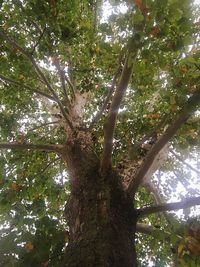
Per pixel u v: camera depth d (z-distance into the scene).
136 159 4.29
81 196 3.34
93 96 6.43
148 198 6.76
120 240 2.79
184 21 2.59
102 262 2.54
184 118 2.89
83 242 2.75
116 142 5.47
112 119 3.06
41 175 5.95
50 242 2.88
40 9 3.82
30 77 5.71
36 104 6.95
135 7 2.53
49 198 6.31
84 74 5.66
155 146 3.04
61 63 5.77
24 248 2.79
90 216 3.02
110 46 3.07
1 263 2.72
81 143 4.27
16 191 5.36
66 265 2.59
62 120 5.58
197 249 2.94
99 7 5.59
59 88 6.82
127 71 2.77
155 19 2.46
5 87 6.10
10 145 4.16
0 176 5.52
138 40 2.49
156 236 3.21
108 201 3.10
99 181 3.38
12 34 4.77
